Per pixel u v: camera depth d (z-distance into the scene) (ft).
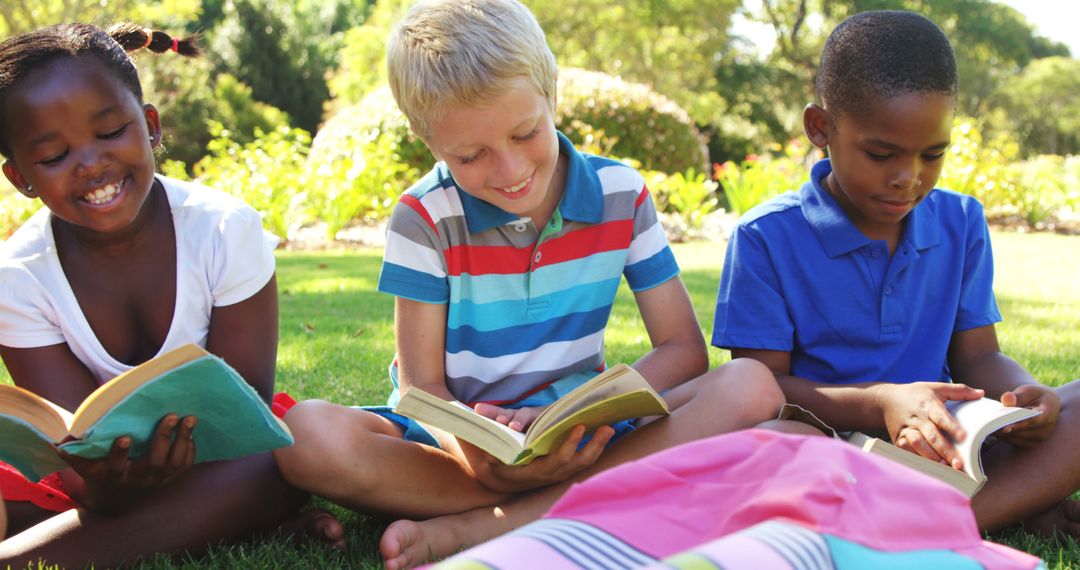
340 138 34.45
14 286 6.84
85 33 6.48
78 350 7.02
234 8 96.37
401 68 6.61
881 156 7.01
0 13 54.49
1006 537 6.70
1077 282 20.48
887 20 7.06
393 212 7.36
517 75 6.33
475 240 7.23
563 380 7.35
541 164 6.70
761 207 8.08
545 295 7.32
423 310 7.23
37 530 6.30
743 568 3.06
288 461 6.40
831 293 7.72
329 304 17.70
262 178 30.14
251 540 6.70
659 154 38.81
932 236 7.77
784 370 7.79
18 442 5.60
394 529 6.05
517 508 6.51
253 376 7.29
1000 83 117.29
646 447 6.54
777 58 103.81
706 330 14.55
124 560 6.30
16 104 6.07
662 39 86.69
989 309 7.91
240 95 76.84
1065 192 35.58
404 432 7.37
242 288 7.17
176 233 7.07
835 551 3.40
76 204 6.33
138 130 6.44
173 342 7.11
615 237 7.50
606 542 3.62
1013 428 6.35
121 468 5.69
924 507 3.89
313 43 101.81
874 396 6.81
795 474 3.78
